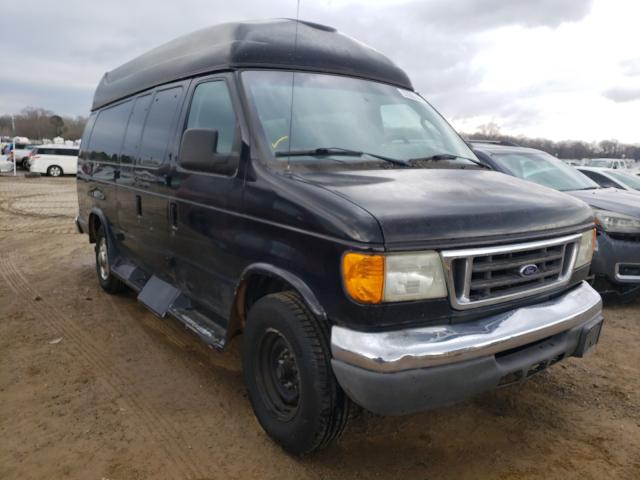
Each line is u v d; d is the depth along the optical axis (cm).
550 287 306
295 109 348
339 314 260
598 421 350
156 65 491
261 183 310
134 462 303
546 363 296
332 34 416
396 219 251
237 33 373
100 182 600
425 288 255
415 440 327
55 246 941
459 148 411
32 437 328
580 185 678
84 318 543
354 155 338
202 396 380
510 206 291
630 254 554
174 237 418
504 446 321
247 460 305
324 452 313
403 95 420
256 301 338
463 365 255
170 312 415
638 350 465
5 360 440
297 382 296
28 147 3900
